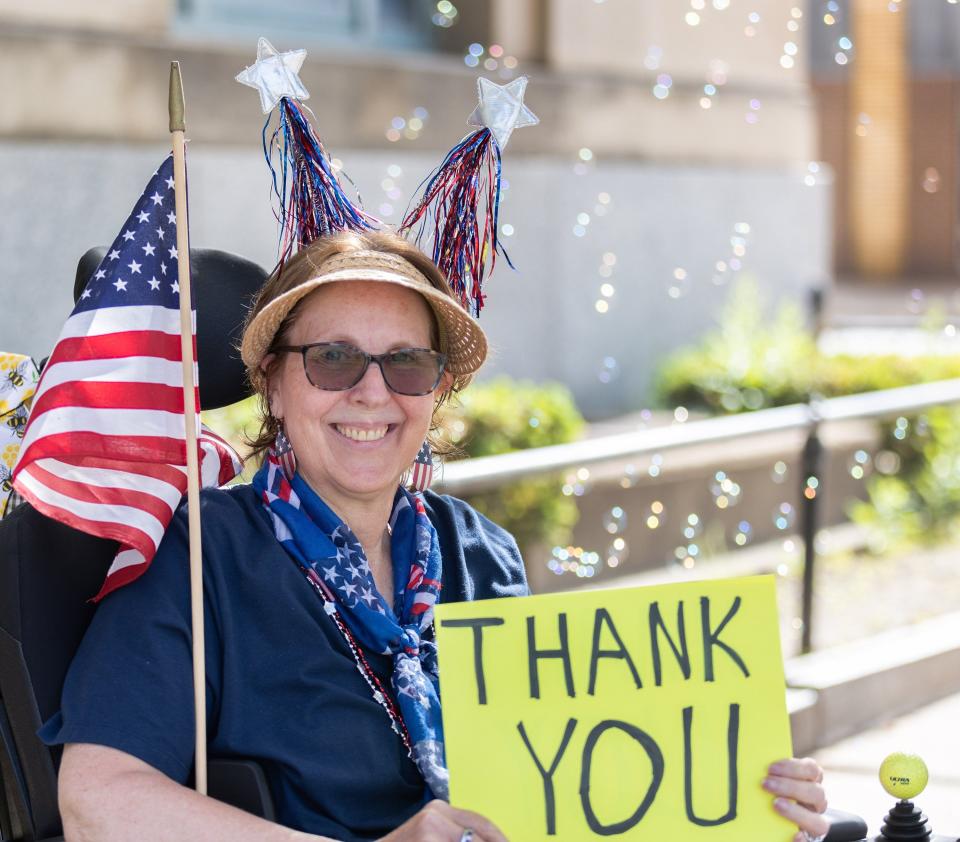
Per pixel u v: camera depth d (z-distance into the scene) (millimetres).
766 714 5289
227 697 5289
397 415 5660
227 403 6371
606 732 5191
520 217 19266
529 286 19438
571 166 19875
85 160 14781
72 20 14898
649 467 16031
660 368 20062
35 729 5344
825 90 58969
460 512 6359
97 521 5305
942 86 57625
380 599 5691
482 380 18688
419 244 6398
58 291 14648
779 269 23250
